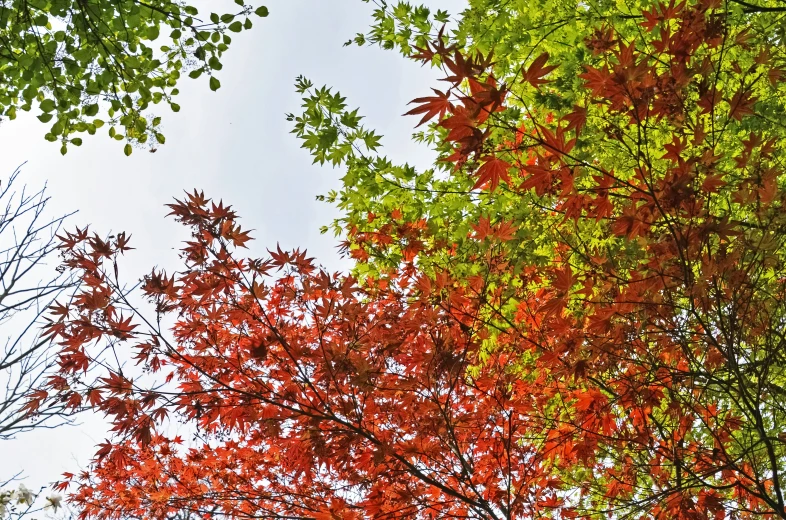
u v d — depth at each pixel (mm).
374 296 4641
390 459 3881
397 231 4570
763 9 3406
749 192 2918
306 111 3812
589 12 4324
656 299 3164
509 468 3832
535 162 4000
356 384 3707
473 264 4387
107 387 3484
